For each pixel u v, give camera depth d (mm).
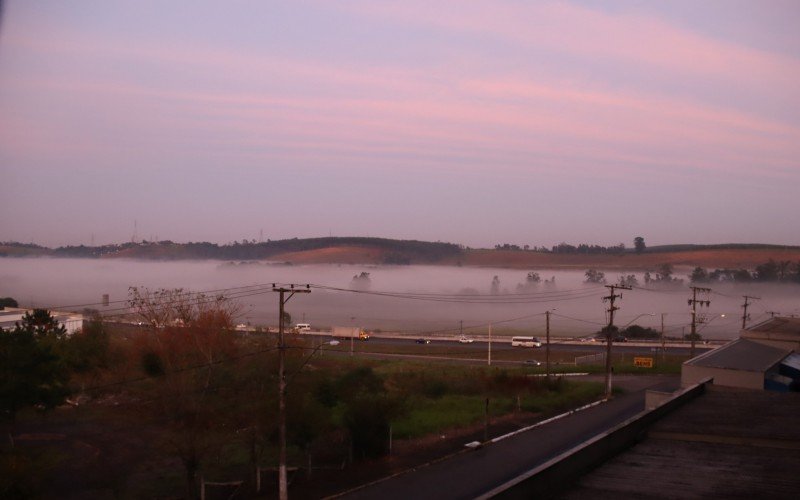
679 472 8453
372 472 23625
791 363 25500
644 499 7312
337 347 64500
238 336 29266
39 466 20250
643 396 38281
